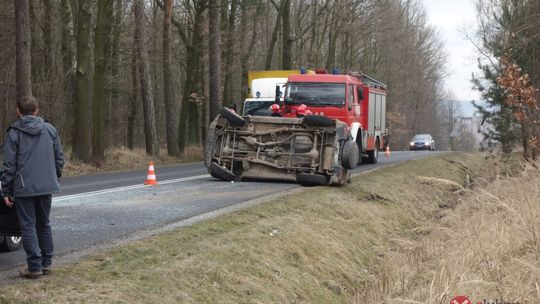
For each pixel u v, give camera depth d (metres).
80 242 7.74
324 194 12.62
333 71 18.98
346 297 8.34
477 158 32.12
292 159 14.02
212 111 27.89
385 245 11.27
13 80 24.91
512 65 16.78
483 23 26.59
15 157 6.05
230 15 31.97
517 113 17.20
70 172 19.70
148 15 36.44
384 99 24.61
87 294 5.64
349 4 38.41
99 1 23.12
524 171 11.86
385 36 54.50
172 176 17.69
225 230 8.71
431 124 90.31
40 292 5.61
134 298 5.81
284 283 7.64
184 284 6.44
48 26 25.34
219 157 14.54
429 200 16.72
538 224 8.55
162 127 44.22
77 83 21.81
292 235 9.13
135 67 32.91
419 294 7.32
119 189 13.88
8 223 6.88
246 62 33.00
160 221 9.25
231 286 6.87
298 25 39.88
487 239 8.50
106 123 33.78
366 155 22.55
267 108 21.12
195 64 31.03
